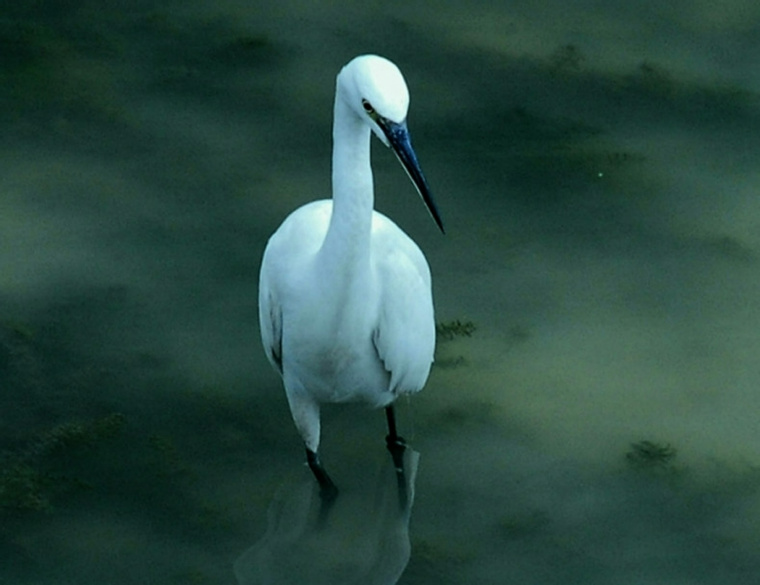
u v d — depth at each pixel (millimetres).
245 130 13562
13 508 9641
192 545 9531
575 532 9750
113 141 13273
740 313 11688
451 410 10711
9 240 11906
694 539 9680
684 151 13672
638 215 12766
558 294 11812
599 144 13680
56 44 14703
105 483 9922
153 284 11578
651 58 15133
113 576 9219
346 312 8805
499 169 13234
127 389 10641
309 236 8930
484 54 14977
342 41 15047
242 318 11336
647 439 10477
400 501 10039
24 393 10500
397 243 9242
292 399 9688
